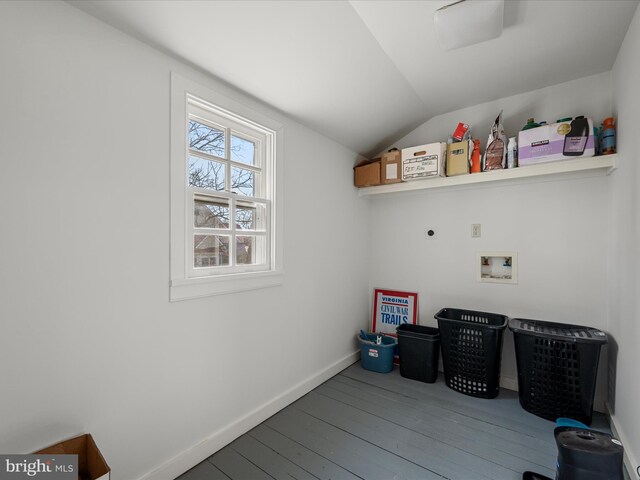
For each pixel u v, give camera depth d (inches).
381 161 105.7
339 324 106.6
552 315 87.8
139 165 52.3
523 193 92.3
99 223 47.4
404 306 114.5
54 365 42.9
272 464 60.1
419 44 69.9
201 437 61.9
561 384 73.9
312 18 58.1
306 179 91.4
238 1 50.9
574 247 85.0
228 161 70.2
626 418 61.6
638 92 57.4
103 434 47.8
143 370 52.9
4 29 38.9
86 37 46.1
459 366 89.6
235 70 63.3
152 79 54.2
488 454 62.8
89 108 46.3
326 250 100.0
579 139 74.5
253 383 73.9
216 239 68.2
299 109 81.9
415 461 60.9
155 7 47.8
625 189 65.7
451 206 104.9
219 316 65.9
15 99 39.6
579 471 48.0
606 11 59.7
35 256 41.2
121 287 50.0
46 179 42.1
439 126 107.2
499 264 96.4
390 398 86.4
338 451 63.9
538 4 58.6
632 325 59.5
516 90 90.7
